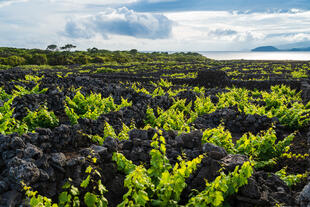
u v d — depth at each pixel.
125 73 35.72
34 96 9.47
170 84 23.72
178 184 4.20
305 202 4.17
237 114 10.43
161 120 9.73
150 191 4.35
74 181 4.38
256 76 29.62
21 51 81.56
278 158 6.61
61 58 61.75
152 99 13.04
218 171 4.50
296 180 5.27
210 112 11.76
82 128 7.04
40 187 4.10
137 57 83.88
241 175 4.14
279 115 10.48
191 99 15.16
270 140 6.80
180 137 6.50
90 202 4.03
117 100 13.14
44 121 7.58
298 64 46.78
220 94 17.30
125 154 5.60
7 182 3.92
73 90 11.88
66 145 5.85
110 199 4.58
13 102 9.00
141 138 6.55
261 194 4.35
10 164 4.12
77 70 40.78
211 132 6.79
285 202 4.34
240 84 23.86
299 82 22.25
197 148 6.20
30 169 4.01
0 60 52.66
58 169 4.40
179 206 4.10
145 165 5.42
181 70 38.69
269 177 5.07
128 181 4.11
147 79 27.48
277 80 23.16
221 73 25.44
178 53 126.50
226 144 6.68
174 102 13.51
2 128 6.16
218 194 3.82
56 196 4.21
